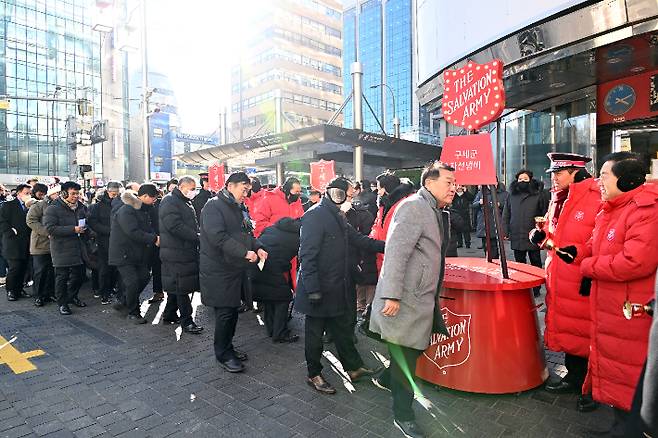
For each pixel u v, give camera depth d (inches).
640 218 100.0
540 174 450.6
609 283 106.8
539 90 388.8
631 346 102.4
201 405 129.9
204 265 155.3
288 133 530.9
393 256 106.3
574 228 129.1
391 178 194.4
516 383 132.1
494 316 132.3
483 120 135.8
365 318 175.6
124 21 710.5
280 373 153.9
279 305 185.8
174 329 206.7
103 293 259.0
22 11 1808.6
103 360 166.4
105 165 2118.6
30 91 1843.0
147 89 704.4
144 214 229.6
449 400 130.9
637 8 228.7
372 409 126.9
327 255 137.0
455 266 156.9
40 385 144.1
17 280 266.5
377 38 3203.7
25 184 303.4
